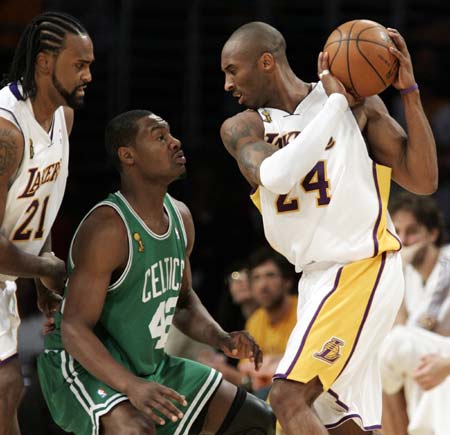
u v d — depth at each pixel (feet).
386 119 36.01
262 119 35.42
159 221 36.04
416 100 34.76
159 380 37.24
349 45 33.96
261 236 71.77
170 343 51.52
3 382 35.12
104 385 34.86
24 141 34.32
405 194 52.60
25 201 35.12
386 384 49.39
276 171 32.40
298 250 35.14
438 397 47.93
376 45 33.83
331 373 33.86
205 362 52.13
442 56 84.23
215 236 71.67
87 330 34.19
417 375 46.16
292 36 82.74
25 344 60.18
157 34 82.79
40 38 34.17
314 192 34.73
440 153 80.38
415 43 84.07
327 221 34.63
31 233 36.14
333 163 34.65
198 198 73.72
